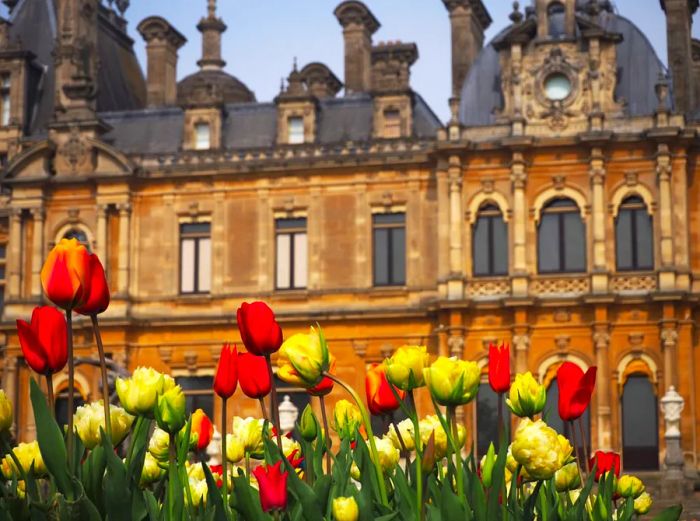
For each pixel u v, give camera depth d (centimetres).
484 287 5372
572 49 5475
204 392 5678
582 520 772
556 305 5288
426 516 696
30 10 7006
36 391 670
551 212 5388
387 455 811
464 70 6241
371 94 5769
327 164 5641
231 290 5700
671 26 6062
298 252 5697
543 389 748
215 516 692
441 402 711
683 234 5262
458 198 5406
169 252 5759
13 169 5853
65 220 5831
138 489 689
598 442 5166
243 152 5747
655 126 5312
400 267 5578
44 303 5788
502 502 712
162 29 6750
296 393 5525
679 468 4231
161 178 5791
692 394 5162
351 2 6569
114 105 6912
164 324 5691
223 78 7594
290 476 677
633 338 5225
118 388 708
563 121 5422
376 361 5522
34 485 712
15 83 6406
